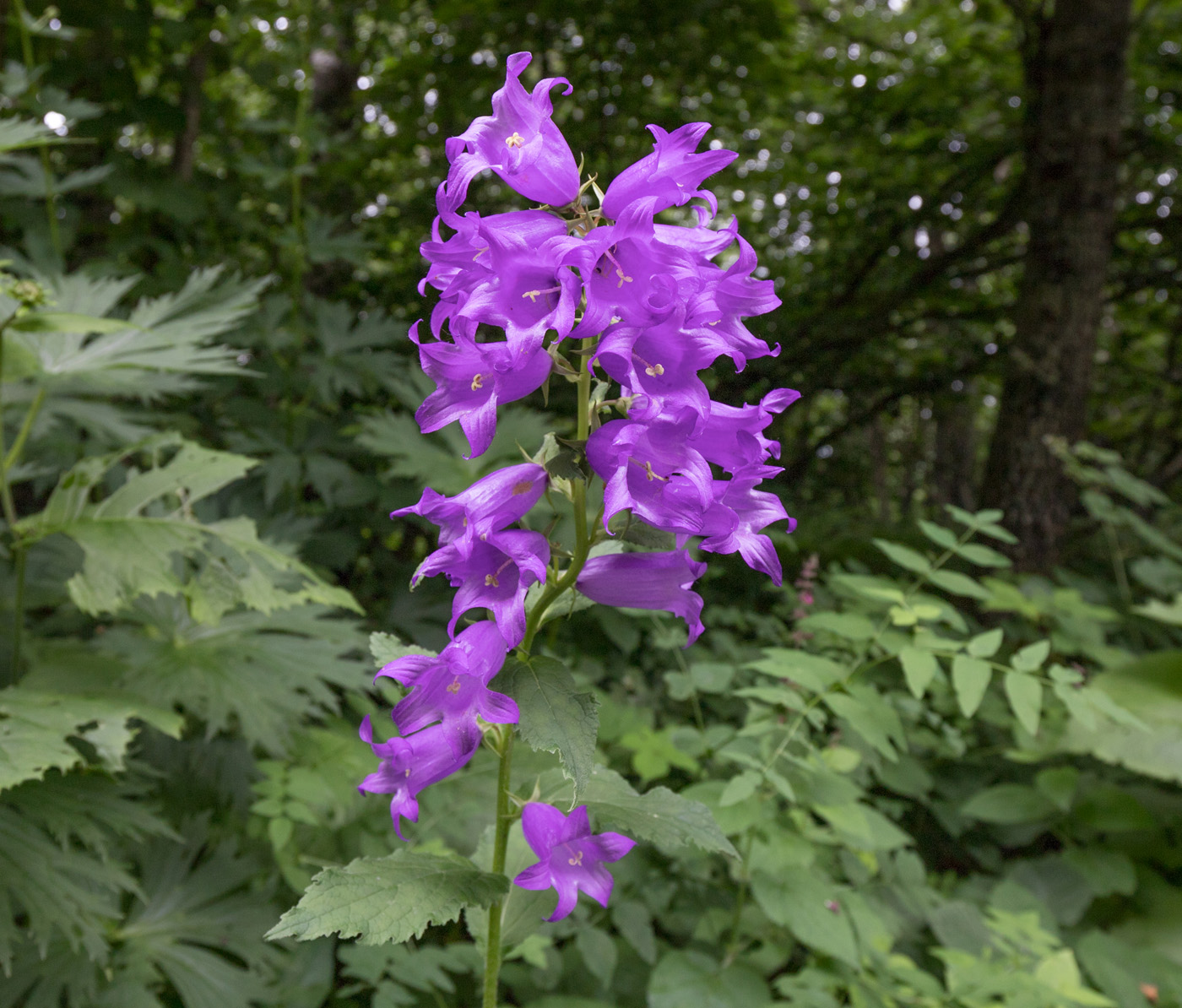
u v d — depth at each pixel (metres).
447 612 0.91
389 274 1.72
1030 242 1.45
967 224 2.44
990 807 0.80
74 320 0.49
